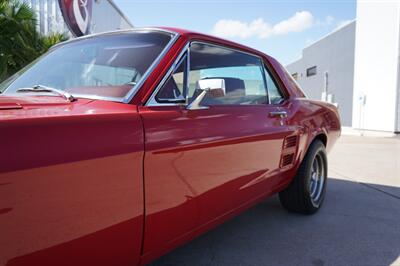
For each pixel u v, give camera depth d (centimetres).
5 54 722
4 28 720
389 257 304
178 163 205
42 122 144
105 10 1502
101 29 1448
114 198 167
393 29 1415
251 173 282
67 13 1078
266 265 287
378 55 1512
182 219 214
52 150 143
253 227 368
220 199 249
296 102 375
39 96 208
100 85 219
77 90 213
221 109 257
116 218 168
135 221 179
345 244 328
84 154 153
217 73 277
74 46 277
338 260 297
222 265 286
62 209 145
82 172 152
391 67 1438
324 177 433
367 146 1060
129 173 174
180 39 238
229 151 251
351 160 802
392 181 584
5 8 714
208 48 268
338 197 484
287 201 398
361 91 1638
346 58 2381
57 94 211
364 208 435
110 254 169
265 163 303
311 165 392
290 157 352
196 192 222
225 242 330
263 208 428
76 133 153
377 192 512
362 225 376
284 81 369
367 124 1596
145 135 184
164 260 293
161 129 195
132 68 220
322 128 412
